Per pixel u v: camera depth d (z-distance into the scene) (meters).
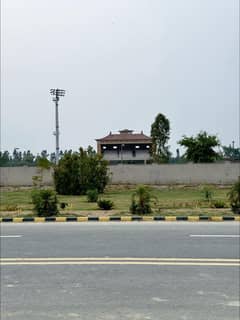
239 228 12.56
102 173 32.28
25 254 8.77
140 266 7.58
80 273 7.14
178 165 40.31
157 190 34.59
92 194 23.91
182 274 7.01
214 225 13.34
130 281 6.62
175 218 14.84
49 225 13.79
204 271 7.20
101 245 9.73
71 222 14.60
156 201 20.86
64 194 31.94
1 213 16.86
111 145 76.31
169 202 21.64
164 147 62.97
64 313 5.23
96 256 8.48
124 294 5.96
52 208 15.95
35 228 13.04
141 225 13.41
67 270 7.36
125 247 9.43
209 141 47.59
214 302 5.60
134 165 40.81
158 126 63.22
